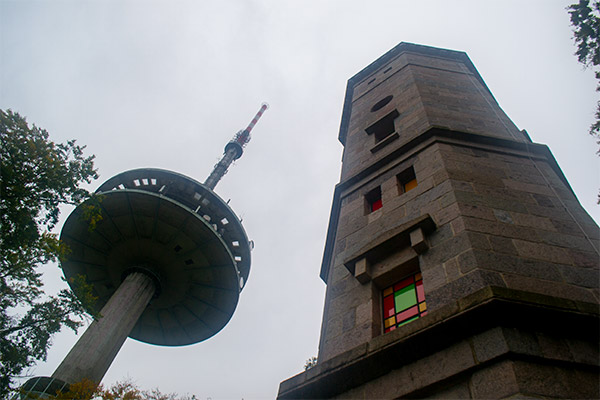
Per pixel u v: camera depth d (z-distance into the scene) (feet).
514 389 16.25
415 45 83.51
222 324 113.19
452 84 61.67
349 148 56.75
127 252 101.91
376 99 67.56
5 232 45.32
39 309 48.98
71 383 73.05
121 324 88.07
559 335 18.63
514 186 33.12
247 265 117.39
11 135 48.60
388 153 43.14
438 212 30.17
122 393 98.53
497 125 46.75
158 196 93.86
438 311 20.51
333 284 31.14
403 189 38.63
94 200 54.65
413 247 27.22
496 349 17.84
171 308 109.81
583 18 43.24
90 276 106.01
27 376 47.67
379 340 21.58
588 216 30.32
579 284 22.95
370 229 34.55
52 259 48.88
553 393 16.24
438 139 39.91
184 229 97.76
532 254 25.08
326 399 21.99
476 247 25.00
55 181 49.65
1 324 46.98
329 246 47.37
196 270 103.50
